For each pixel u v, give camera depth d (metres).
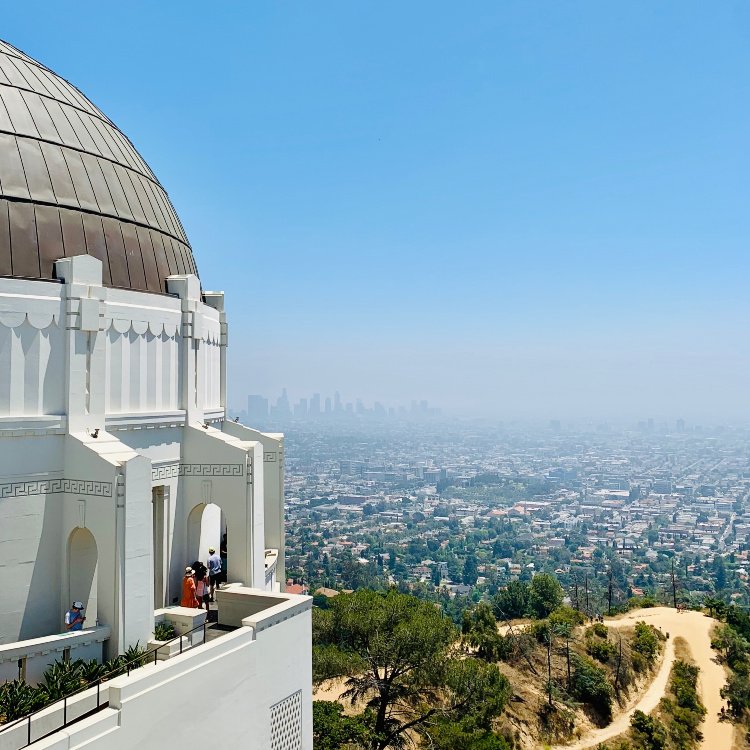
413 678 37.78
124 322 22.94
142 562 20.05
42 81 25.44
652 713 64.19
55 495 20.33
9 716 15.62
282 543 33.06
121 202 25.02
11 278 19.83
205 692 17.66
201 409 26.77
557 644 68.38
